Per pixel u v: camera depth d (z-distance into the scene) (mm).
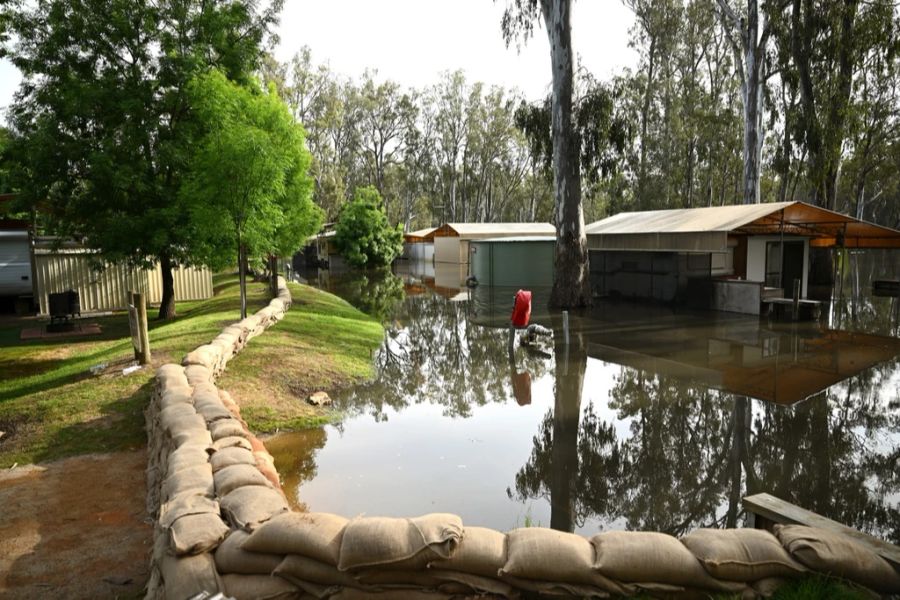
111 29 15000
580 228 20719
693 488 6238
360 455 7090
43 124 14320
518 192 75438
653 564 3074
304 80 56344
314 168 56812
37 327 16359
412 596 3135
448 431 8055
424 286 31188
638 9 44000
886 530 5289
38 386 9258
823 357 12555
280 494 3951
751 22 26750
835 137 23141
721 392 9938
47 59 15039
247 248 14359
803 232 21688
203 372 7453
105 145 14156
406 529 3188
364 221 43406
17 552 4371
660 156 45500
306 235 20219
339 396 9758
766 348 13523
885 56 23562
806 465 6875
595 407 9211
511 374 11422
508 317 19234
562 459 7027
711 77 44156
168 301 17281
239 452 4547
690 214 21828
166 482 4156
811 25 23375
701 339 14711
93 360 10930
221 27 15883
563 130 20188
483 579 3164
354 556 3055
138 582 3955
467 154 66625
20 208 14688
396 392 10109
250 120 14320
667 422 8453
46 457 6422
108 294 19516
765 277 21922
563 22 19641
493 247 29312
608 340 14711
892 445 7477
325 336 13914
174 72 14953
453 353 13523
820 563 3104
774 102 32250
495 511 5605
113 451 6570
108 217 14984
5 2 14922
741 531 3322
